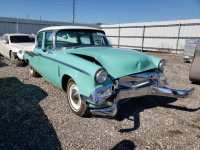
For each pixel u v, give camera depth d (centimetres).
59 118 300
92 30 419
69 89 322
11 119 291
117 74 279
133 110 338
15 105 345
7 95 396
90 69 257
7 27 1405
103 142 240
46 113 316
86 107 287
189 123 293
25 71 623
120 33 1778
